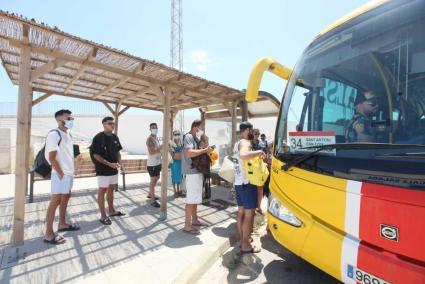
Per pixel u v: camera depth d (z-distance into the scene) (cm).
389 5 228
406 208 165
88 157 999
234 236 410
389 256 170
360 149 203
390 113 206
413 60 202
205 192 644
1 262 304
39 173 392
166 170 496
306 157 238
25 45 337
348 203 196
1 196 629
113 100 772
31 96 610
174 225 450
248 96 312
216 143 927
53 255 327
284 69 341
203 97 673
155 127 599
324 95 265
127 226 441
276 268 322
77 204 566
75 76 499
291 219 246
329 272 211
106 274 285
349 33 256
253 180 337
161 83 510
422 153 170
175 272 291
